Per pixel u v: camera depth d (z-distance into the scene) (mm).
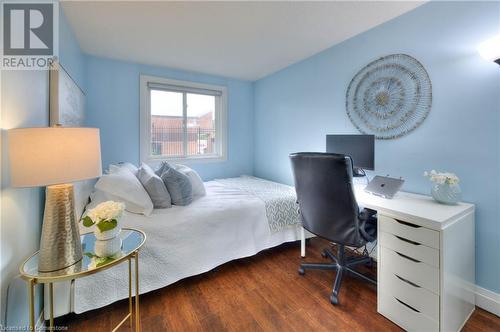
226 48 2629
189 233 1851
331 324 1469
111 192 1846
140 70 3080
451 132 1711
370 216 1709
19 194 1131
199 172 3586
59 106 1560
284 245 2598
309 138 2943
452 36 1683
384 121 2123
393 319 1469
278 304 1653
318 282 1914
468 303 1517
